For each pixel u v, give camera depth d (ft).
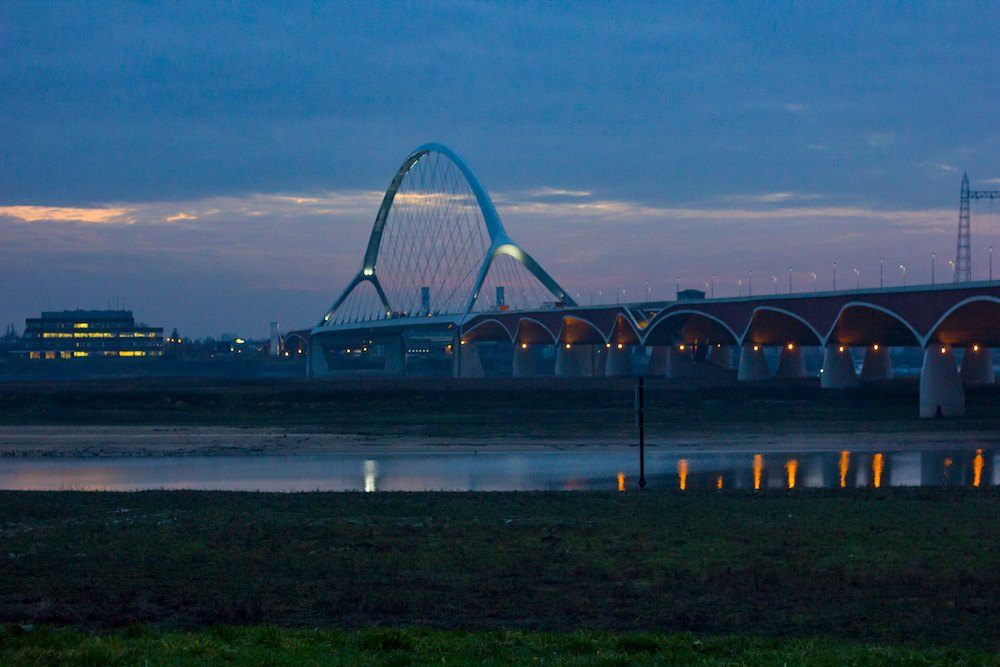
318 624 76.54
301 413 399.44
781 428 338.95
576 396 435.94
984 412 374.84
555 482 210.38
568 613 81.20
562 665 57.41
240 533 121.08
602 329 629.10
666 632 74.28
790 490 171.73
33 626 71.10
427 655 59.26
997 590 89.66
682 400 431.84
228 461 255.50
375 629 66.90
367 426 352.69
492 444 297.74
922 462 248.32
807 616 80.53
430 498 158.71
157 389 472.85
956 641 73.31
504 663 57.88
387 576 95.96
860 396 427.33
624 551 108.78
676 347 611.88
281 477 220.23
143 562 102.68
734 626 77.10
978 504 148.77
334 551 109.19
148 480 214.90
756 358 531.09
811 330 435.94
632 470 232.73
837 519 132.67
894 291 371.15
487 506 147.74
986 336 361.71
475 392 440.04
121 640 62.44
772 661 59.88
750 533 120.78
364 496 161.79
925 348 366.02
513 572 97.81
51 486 204.44
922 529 123.54
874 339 437.17
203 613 78.28
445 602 85.10
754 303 475.72
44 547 111.24
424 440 308.60
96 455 271.28
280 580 94.07
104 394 422.00
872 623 78.48
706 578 93.45
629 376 647.56
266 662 56.13
